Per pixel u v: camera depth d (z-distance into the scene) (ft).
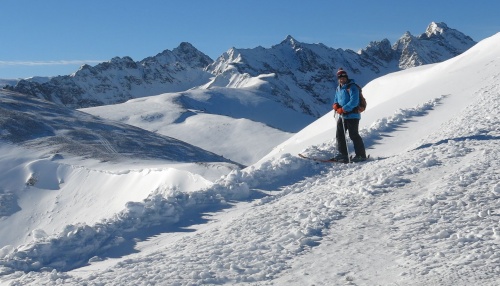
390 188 31.14
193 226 30.94
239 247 25.48
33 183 205.57
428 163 34.81
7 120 286.25
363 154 41.24
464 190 28.58
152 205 33.37
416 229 24.41
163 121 637.71
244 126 575.79
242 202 34.22
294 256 23.53
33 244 29.09
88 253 28.91
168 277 22.27
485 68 86.94
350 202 29.81
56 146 258.78
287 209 30.60
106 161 236.43
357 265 21.58
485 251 20.76
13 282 24.58
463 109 54.29
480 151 36.09
